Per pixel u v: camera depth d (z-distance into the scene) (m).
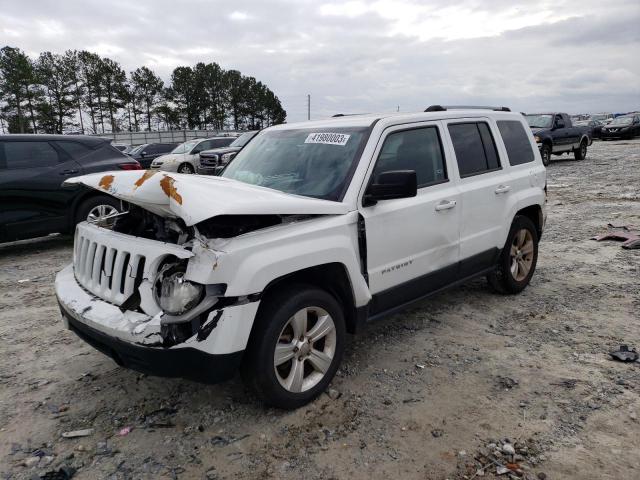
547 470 2.66
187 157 20.23
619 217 9.27
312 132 4.20
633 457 2.73
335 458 2.79
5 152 7.41
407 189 3.38
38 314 5.12
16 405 3.38
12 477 2.67
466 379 3.62
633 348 4.02
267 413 3.22
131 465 2.77
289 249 3.04
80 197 7.87
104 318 2.91
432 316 4.82
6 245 8.67
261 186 3.85
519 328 4.50
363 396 3.41
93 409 3.32
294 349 3.16
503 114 5.30
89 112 77.94
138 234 3.46
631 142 31.91
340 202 3.46
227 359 2.79
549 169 18.45
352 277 3.42
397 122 4.00
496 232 4.84
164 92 85.75
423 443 2.91
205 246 2.78
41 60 70.94
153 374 2.83
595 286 5.57
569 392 3.40
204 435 3.01
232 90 91.50
